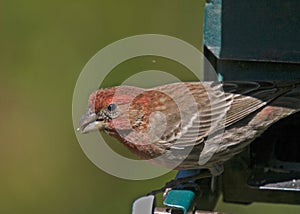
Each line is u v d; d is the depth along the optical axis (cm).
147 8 1501
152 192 1123
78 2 1514
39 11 1515
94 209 1426
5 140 1480
